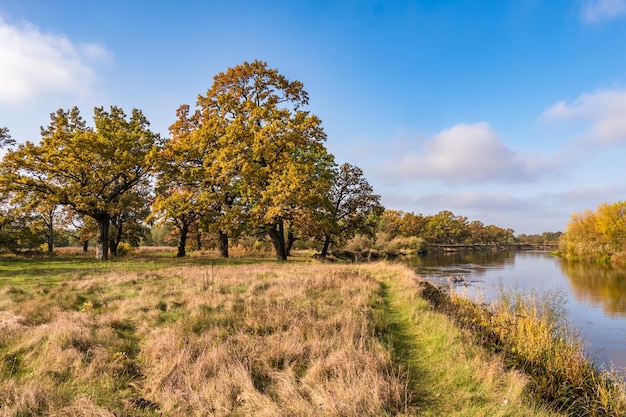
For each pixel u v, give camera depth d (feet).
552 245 476.13
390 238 257.34
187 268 64.34
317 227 87.04
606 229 164.55
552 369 24.18
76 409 14.76
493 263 151.94
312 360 20.57
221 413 15.24
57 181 87.61
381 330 27.40
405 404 16.16
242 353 20.85
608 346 37.68
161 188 90.07
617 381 24.07
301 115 81.05
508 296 42.68
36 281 47.57
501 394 17.63
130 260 83.51
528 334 28.86
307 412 15.01
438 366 21.11
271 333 25.96
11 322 25.88
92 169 81.87
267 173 81.82
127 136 82.79
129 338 24.90
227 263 79.77
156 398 16.71
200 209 87.25
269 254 120.78
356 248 176.14
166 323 27.78
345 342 22.77
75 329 23.76
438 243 400.26
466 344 24.38
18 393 15.75
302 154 98.89
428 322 29.91
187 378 17.78
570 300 63.87
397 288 47.93
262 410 15.51
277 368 19.94
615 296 68.08
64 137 79.05
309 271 61.16
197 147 87.56
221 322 27.22
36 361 19.72
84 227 115.55
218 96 85.66
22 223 102.89
